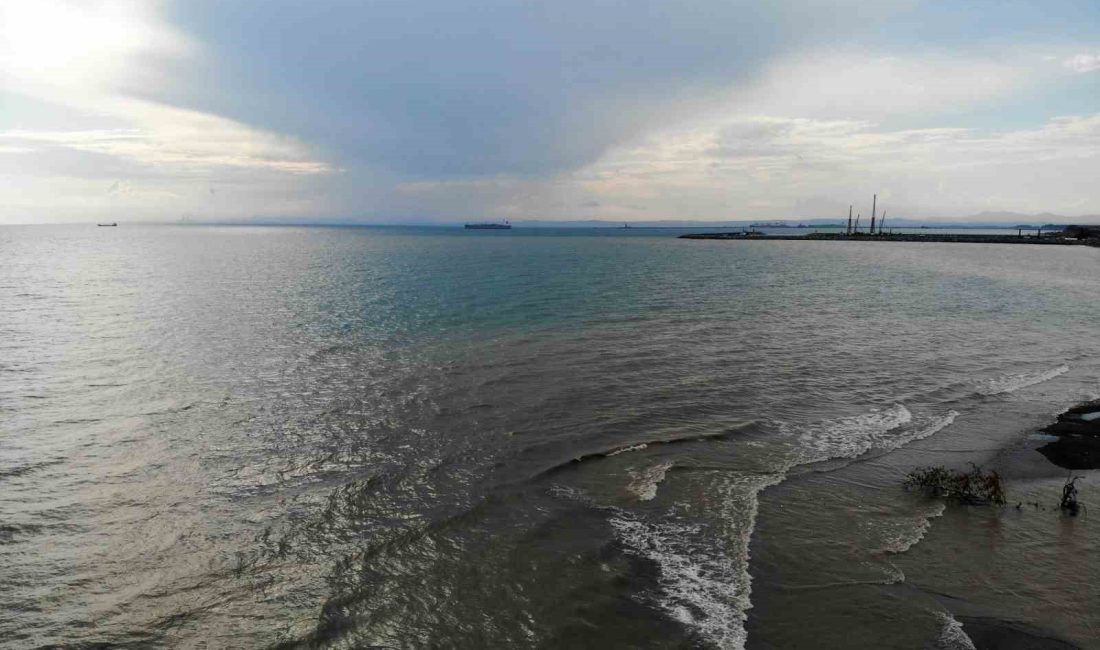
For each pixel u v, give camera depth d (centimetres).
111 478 1260
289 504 1148
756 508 1116
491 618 820
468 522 1073
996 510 1113
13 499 1163
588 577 904
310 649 770
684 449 1411
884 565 930
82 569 941
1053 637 762
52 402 1750
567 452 1389
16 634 796
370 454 1383
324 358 2288
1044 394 1878
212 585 903
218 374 2056
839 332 2897
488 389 1888
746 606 831
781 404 1756
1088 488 1205
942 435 1517
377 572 930
